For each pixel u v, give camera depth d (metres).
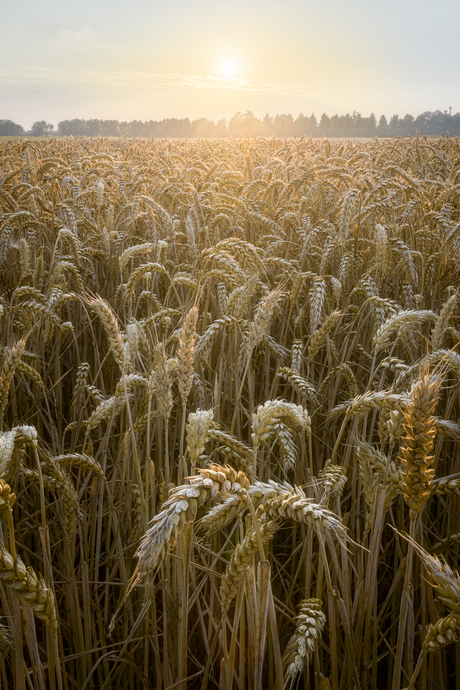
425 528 3.00
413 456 1.61
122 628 3.06
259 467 3.15
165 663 2.38
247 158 11.17
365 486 2.41
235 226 6.40
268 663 2.62
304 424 2.30
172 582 2.56
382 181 7.47
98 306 2.29
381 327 3.02
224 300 4.30
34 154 13.85
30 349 4.28
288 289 4.96
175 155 13.49
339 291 4.59
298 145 14.97
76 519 2.57
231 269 3.50
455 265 5.59
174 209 7.82
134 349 2.98
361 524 3.33
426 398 1.56
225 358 4.05
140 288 5.40
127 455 2.84
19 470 2.44
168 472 2.43
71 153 13.84
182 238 6.61
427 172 11.73
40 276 5.11
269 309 2.80
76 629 2.59
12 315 4.20
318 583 2.21
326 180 8.12
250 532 1.60
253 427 1.96
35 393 4.25
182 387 2.29
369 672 2.64
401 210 7.26
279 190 9.17
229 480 1.47
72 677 2.64
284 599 3.23
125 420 3.83
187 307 4.11
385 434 2.36
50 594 1.55
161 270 3.84
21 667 1.89
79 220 6.47
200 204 6.39
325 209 8.30
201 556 2.73
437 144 19.17
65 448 4.16
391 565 3.47
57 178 9.14
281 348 3.98
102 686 2.52
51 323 3.88
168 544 1.35
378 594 3.37
